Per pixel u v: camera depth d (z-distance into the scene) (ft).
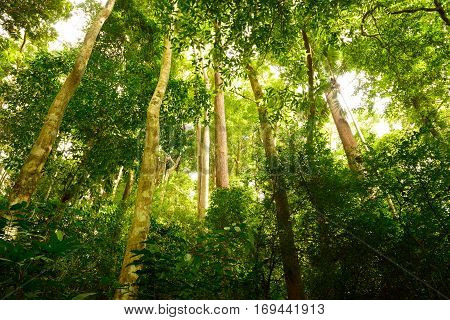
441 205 13.47
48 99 26.12
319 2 17.76
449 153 14.06
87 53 20.85
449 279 12.28
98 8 39.45
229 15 16.96
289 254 15.35
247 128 57.93
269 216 16.84
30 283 7.06
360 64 32.37
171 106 30.66
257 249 15.26
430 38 26.35
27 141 25.68
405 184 14.08
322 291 14.66
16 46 45.27
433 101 29.60
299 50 25.02
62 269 12.69
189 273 10.64
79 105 25.76
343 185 15.94
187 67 44.47
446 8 24.98
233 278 12.39
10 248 6.76
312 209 16.29
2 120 27.27
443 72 28.50
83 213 20.89
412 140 14.87
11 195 15.74
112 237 23.54
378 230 14.05
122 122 27.58
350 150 24.63
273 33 20.39
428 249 12.91
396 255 13.39
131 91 27.96
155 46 32.42
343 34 26.09
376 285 13.98
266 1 16.39
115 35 34.65
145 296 9.96
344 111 33.78
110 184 32.27
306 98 21.30
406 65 28.12
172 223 26.22
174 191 53.83
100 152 26.81
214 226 19.70
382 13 26.27
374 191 16.01
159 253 9.52
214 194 21.45
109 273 18.79
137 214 16.65
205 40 18.89
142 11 32.09
